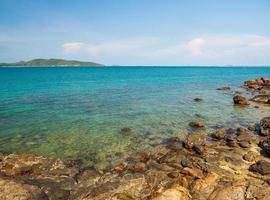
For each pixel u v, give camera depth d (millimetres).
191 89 57906
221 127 23906
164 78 99188
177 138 19688
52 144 18828
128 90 54312
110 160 16000
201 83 76000
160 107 34031
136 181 12312
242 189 11156
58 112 29703
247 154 15359
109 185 11969
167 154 16062
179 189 11477
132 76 112125
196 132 21938
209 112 30938
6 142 19172
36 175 13719
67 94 46031
